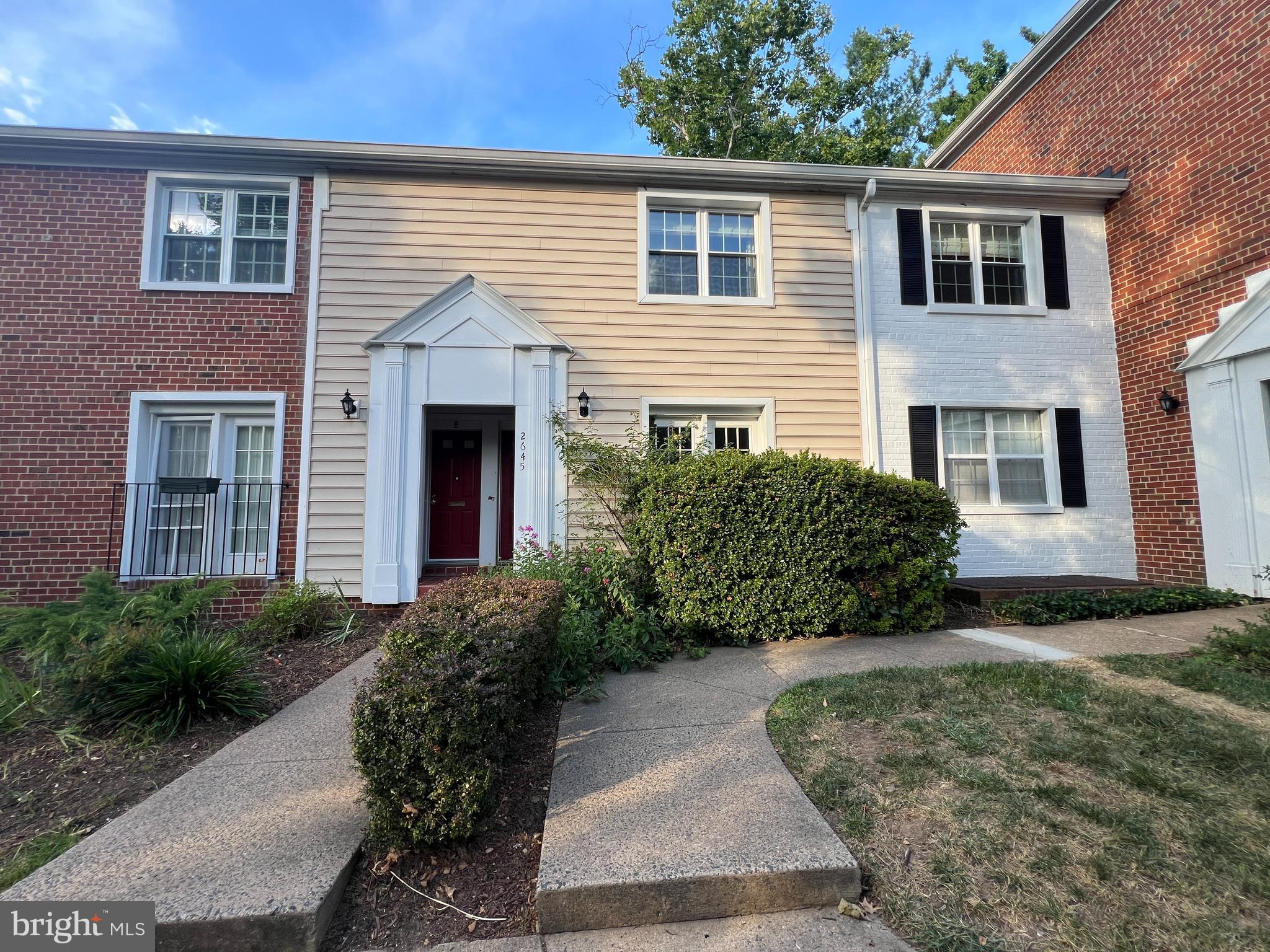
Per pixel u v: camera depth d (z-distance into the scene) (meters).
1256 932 1.78
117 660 3.51
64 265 6.53
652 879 2.00
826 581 5.13
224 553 6.60
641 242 7.41
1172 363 7.30
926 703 3.40
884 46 18.19
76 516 6.32
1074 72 8.61
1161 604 6.09
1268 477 6.31
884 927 1.92
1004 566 7.58
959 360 7.78
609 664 4.55
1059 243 8.08
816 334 7.57
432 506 8.18
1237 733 2.93
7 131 6.32
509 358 6.95
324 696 4.09
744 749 2.99
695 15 14.39
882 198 7.86
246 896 1.96
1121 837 2.18
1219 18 6.72
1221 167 6.73
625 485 6.29
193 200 6.93
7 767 3.04
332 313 6.83
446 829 2.20
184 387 6.59
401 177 7.05
